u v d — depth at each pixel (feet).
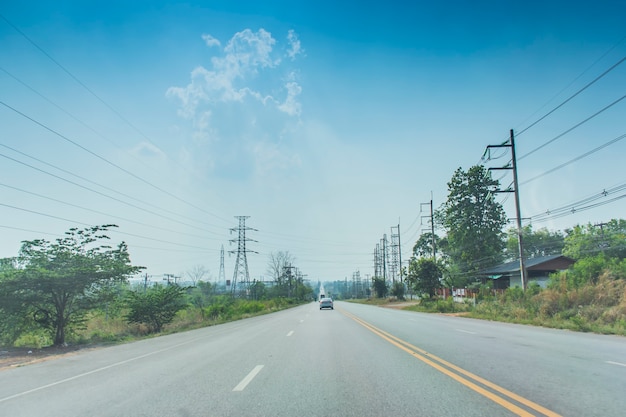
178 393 23.99
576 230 237.04
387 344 46.06
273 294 375.25
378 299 323.16
